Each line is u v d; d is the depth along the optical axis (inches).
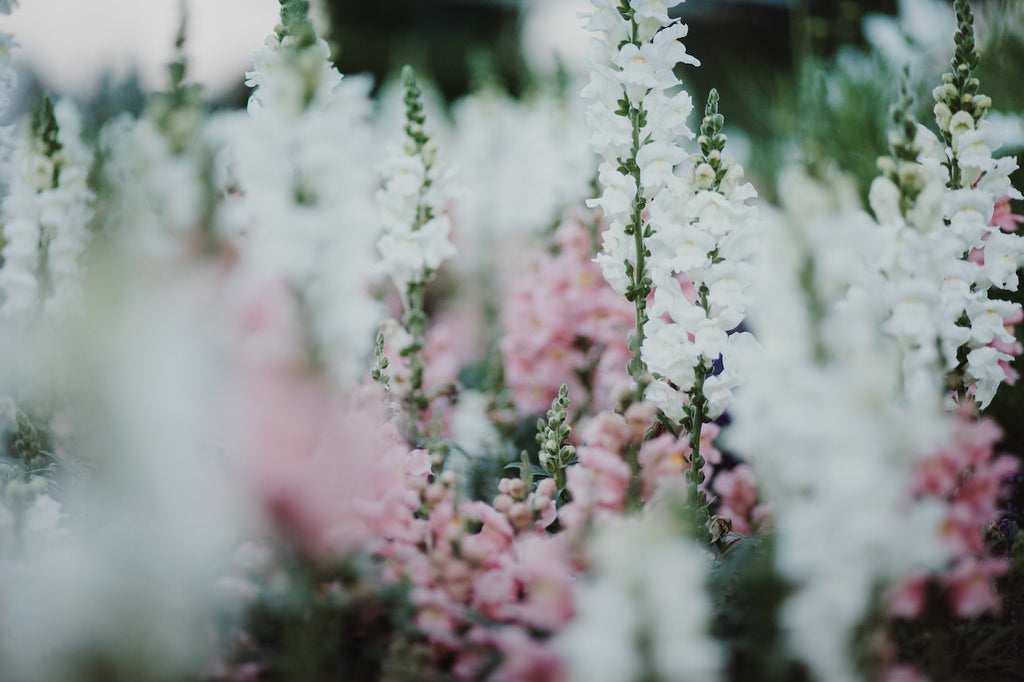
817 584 29.1
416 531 32.8
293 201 29.5
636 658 27.5
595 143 37.9
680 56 37.6
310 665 29.7
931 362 31.0
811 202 29.9
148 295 28.2
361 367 33.9
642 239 38.1
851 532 28.8
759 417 31.6
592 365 48.4
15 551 32.0
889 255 31.0
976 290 36.5
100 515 31.9
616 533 27.8
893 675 29.5
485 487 41.7
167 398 27.7
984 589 31.0
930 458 30.5
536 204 60.8
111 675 28.1
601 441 33.0
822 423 29.3
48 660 28.3
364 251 30.0
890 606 29.9
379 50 138.3
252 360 28.3
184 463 27.9
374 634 32.1
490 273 63.7
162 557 27.9
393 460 32.5
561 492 36.8
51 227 39.0
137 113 35.9
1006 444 44.9
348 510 29.7
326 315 29.0
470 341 63.4
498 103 69.3
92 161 38.1
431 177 41.8
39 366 37.7
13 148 41.4
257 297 28.8
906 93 31.9
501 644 29.8
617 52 37.9
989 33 51.8
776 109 58.9
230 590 29.8
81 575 28.1
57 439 38.5
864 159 48.4
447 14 140.7
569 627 29.7
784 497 30.9
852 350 29.5
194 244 28.8
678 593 27.5
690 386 37.2
